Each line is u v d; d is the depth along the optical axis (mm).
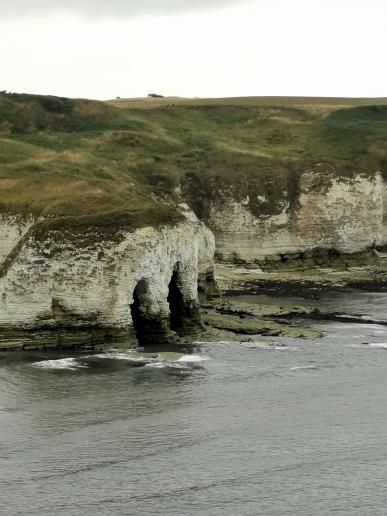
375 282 132375
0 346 78250
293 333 87938
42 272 79562
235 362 75688
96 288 79938
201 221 141500
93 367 72375
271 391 66750
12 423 57781
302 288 125312
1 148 133125
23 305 79000
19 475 49312
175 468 50812
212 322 92438
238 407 62469
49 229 80750
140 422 58594
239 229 146625
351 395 66000
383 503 46500
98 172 130750
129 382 68000
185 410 61406
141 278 81688
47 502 45938
